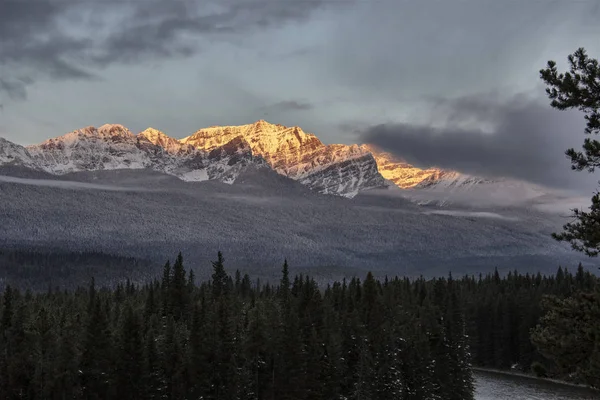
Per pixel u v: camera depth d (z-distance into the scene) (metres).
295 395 105.31
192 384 105.00
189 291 160.75
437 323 139.38
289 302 142.00
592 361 31.27
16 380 102.25
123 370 102.12
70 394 101.12
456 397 130.62
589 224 31.89
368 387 106.06
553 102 33.50
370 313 134.75
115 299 192.12
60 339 104.88
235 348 108.62
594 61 32.75
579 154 32.81
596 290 32.62
